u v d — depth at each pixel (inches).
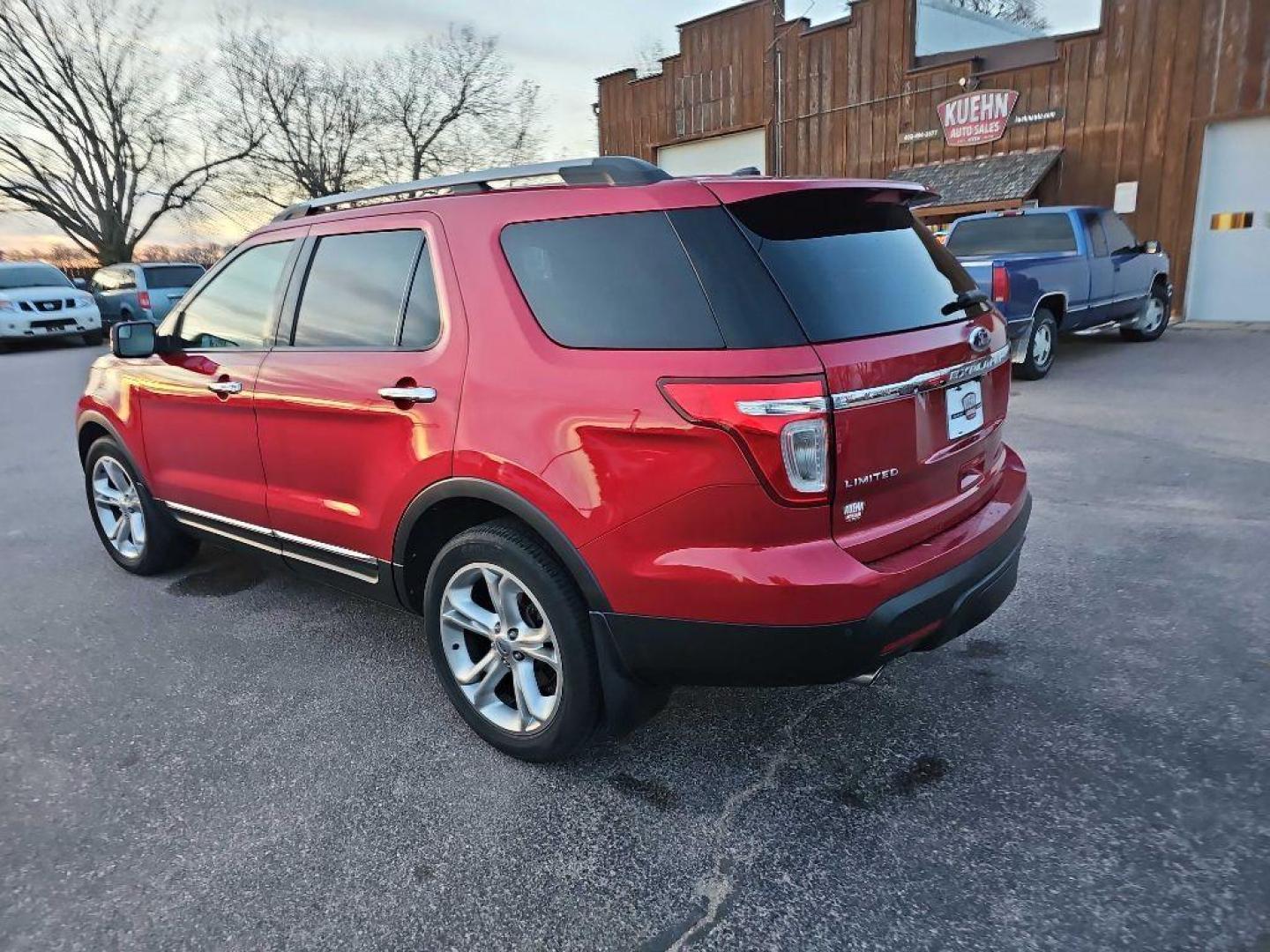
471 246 109.5
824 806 101.7
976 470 112.3
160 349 158.1
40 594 174.7
